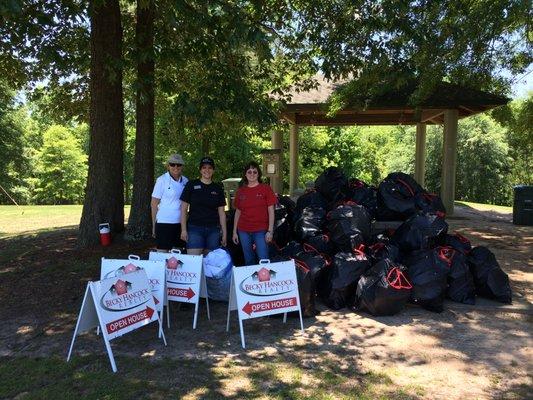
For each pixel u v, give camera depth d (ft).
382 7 23.29
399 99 40.68
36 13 18.69
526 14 28.27
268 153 44.96
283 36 30.94
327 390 11.92
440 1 24.85
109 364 13.42
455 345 14.79
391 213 23.30
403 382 12.37
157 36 22.81
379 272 17.44
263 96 33.12
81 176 142.10
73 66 33.71
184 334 15.81
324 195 25.04
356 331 15.96
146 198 28.02
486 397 11.61
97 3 20.42
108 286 13.60
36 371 13.02
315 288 17.94
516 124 59.41
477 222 41.50
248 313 15.31
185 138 54.44
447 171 44.88
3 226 47.83
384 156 139.33
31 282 21.76
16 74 37.32
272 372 12.92
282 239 22.74
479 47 29.25
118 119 27.68
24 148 121.70
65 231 36.58
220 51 24.11
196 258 16.57
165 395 11.64
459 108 45.52
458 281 18.53
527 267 24.18
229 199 42.52
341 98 36.22
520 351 14.35
